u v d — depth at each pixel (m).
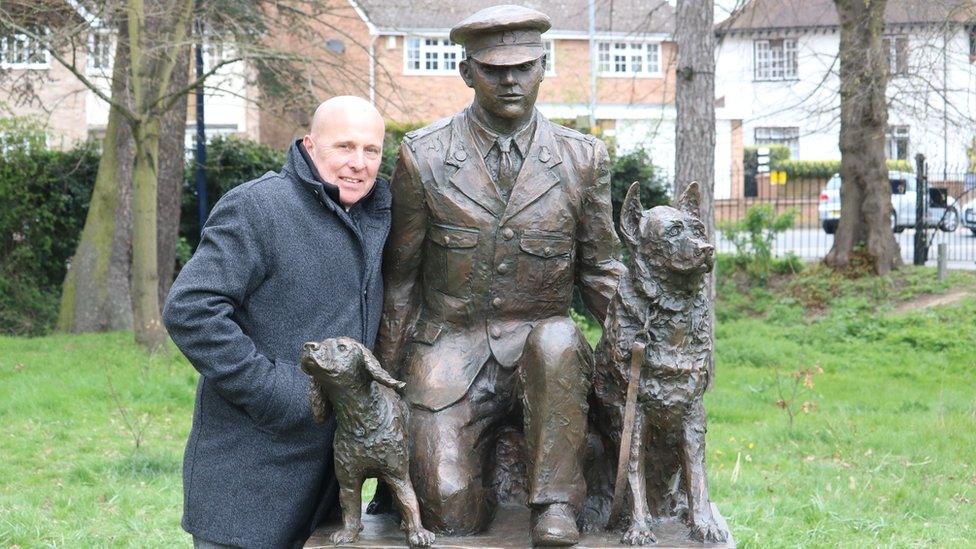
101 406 8.30
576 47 23.20
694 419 2.83
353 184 2.91
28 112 18.59
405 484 2.76
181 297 2.77
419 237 3.07
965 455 7.11
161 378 9.16
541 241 3.03
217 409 2.92
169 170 12.33
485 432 3.03
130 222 12.76
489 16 2.92
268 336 2.89
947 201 17.89
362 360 2.64
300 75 10.69
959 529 5.59
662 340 2.80
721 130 24.69
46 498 6.03
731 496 6.04
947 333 11.29
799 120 16.50
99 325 12.70
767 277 13.92
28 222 13.98
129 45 10.05
